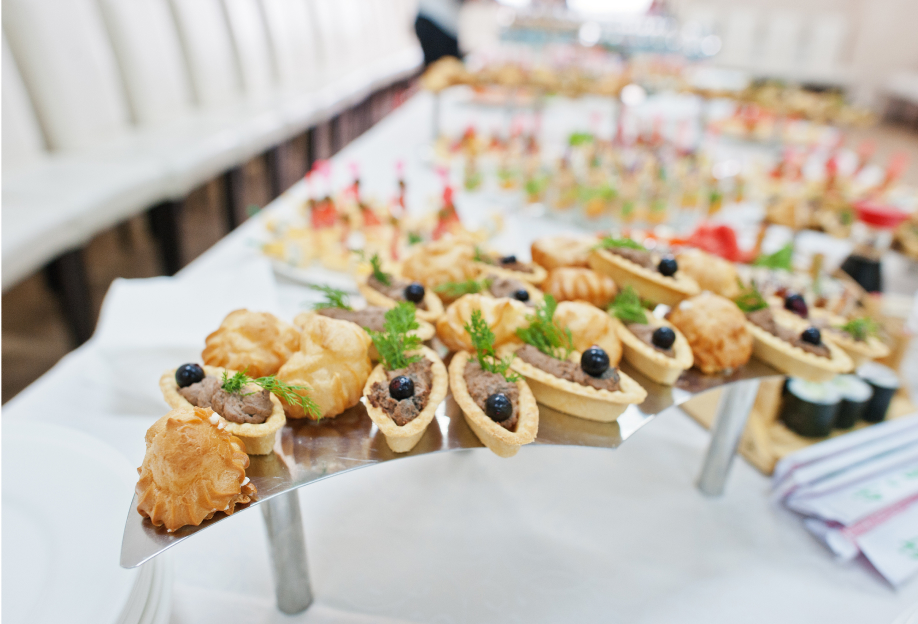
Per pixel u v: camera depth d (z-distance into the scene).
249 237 0.72
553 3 3.16
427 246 0.49
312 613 0.36
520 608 0.38
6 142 0.98
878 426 0.48
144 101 1.33
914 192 1.09
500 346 0.40
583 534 0.42
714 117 1.81
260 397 0.34
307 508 0.43
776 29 3.15
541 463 0.48
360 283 0.46
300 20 1.96
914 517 0.42
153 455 0.29
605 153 1.10
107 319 0.47
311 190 0.74
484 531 0.42
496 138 1.16
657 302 0.47
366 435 0.35
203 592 0.37
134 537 0.28
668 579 0.40
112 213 1.03
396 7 2.87
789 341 0.43
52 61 1.07
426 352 0.39
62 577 0.30
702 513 0.44
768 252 0.76
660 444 0.51
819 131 1.61
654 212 0.88
